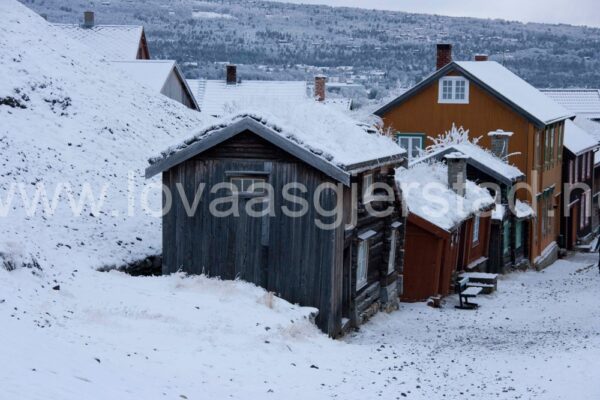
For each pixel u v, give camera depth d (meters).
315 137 22.78
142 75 49.78
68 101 33.78
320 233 22.08
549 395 15.08
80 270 21.77
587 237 60.81
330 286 22.05
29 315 15.90
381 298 27.22
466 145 40.69
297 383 15.61
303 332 20.06
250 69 168.38
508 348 20.73
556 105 51.88
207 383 14.41
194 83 68.00
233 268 22.83
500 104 45.69
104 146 32.03
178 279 21.83
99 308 18.28
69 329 15.88
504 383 16.34
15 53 34.81
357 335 23.38
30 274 18.97
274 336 18.70
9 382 10.84
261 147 22.45
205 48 185.75
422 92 47.28
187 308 19.34
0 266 18.34
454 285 32.31
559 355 18.83
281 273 22.42
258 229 22.59
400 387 16.08
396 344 21.66
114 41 61.56
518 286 35.31
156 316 18.39
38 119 31.22
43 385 11.12
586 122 67.94
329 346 19.77
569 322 25.78
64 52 38.47
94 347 14.91
